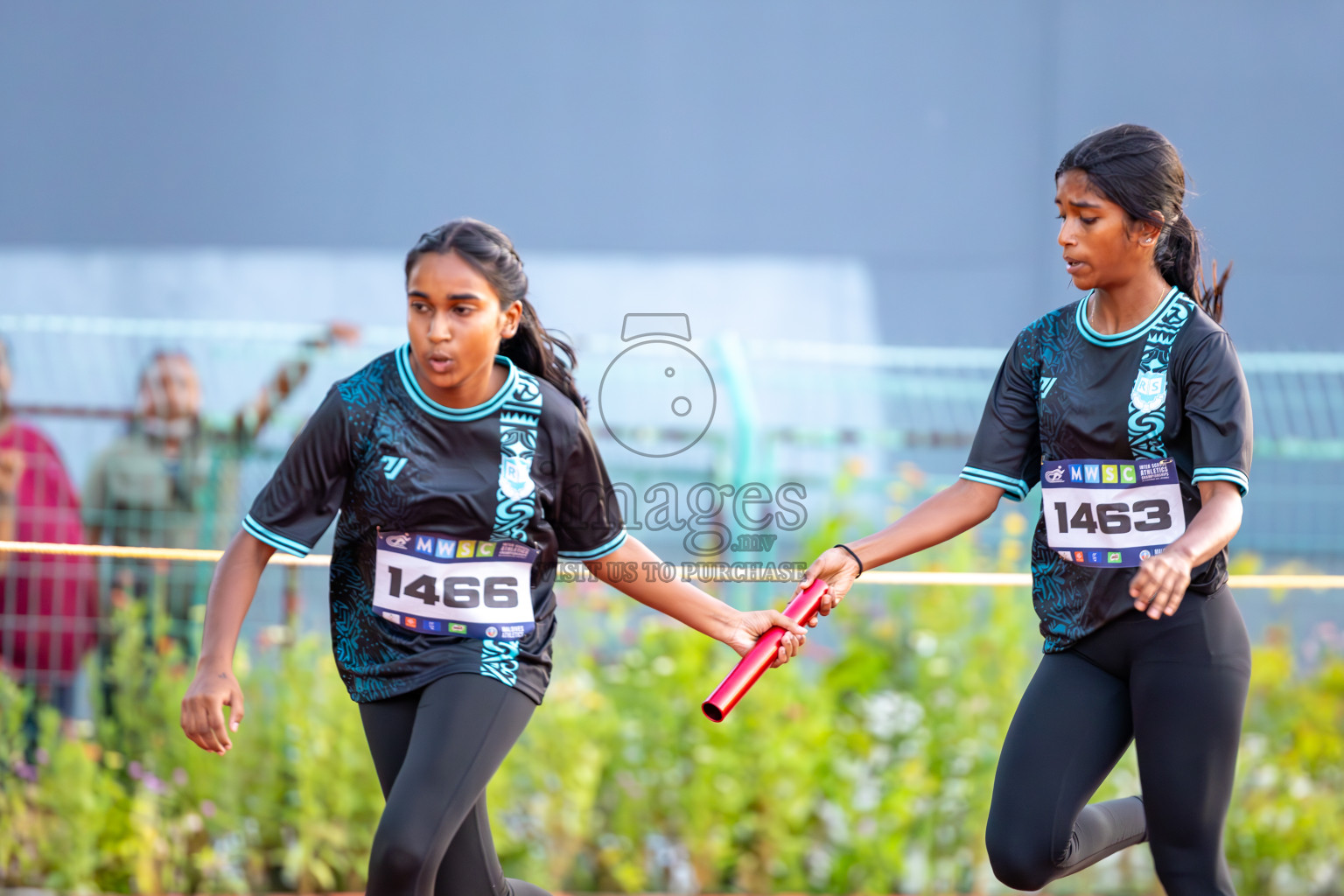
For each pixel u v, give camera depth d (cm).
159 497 1705
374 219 3406
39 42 3384
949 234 3384
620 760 1570
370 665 859
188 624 1678
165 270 3384
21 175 3381
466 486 845
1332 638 1689
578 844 1543
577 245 3391
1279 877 1577
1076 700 894
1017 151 3388
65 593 1641
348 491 864
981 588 1661
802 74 3397
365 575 872
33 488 1667
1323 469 2161
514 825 1545
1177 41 3372
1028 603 1633
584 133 3406
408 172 3406
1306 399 2095
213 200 3397
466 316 808
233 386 2116
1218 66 3372
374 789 1529
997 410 948
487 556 855
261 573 849
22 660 1641
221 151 3400
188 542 1705
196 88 3403
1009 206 3381
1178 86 3372
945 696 1590
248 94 3409
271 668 1586
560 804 1532
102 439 2112
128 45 3394
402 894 779
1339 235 3356
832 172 3394
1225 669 859
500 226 3400
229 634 815
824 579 952
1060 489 898
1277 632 1666
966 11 3394
